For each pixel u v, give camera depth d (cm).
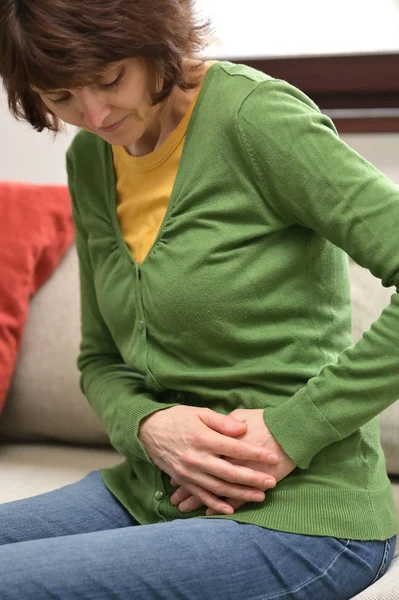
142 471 116
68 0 93
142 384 121
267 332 103
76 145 127
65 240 177
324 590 96
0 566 85
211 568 91
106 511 115
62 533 109
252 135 101
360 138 193
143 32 96
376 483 105
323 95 200
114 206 119
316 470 101
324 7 196
